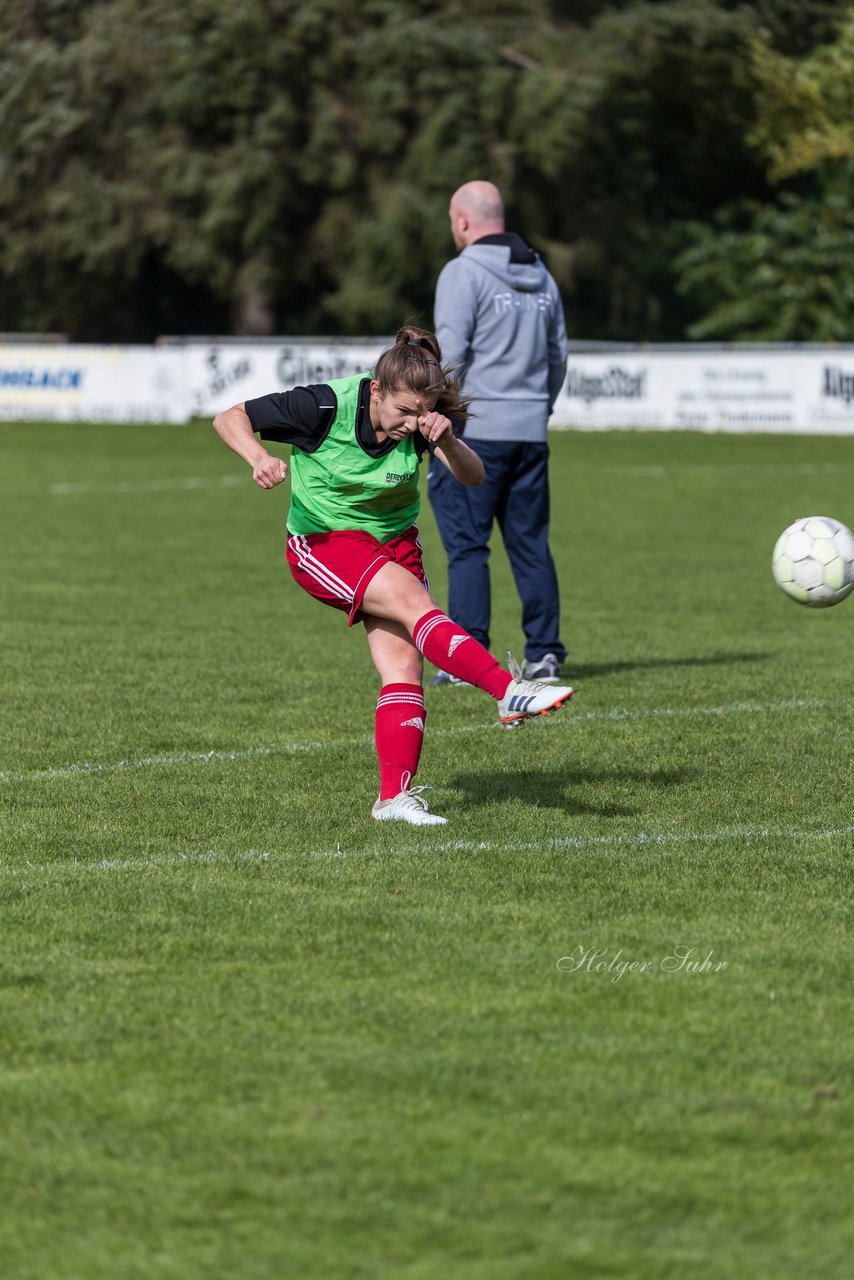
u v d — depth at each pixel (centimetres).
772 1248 954
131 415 10931
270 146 13262
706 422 10069
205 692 2703
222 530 5350
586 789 2053
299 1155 1058
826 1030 1262
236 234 13562
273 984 1352
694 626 3512
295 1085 1158
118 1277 925
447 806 1962
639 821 1897
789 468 7750
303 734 2381
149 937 1471
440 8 13788
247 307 14125
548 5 13925
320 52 13312
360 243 13350
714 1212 992
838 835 1839
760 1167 1046
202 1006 1303
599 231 14125
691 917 1538
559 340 2834
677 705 2609
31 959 1414
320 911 1545
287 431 1752
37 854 1745
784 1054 1216
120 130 13662
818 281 14100
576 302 15225
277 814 1917
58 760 2203
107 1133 1088
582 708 2581
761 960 1419
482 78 13200
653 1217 986
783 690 2742
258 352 10656
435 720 2494
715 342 14688
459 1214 988
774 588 4125
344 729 2419
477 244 2780
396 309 13850
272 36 13112
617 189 15425
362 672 2908
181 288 15900
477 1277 923
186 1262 938
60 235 13488
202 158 13325
